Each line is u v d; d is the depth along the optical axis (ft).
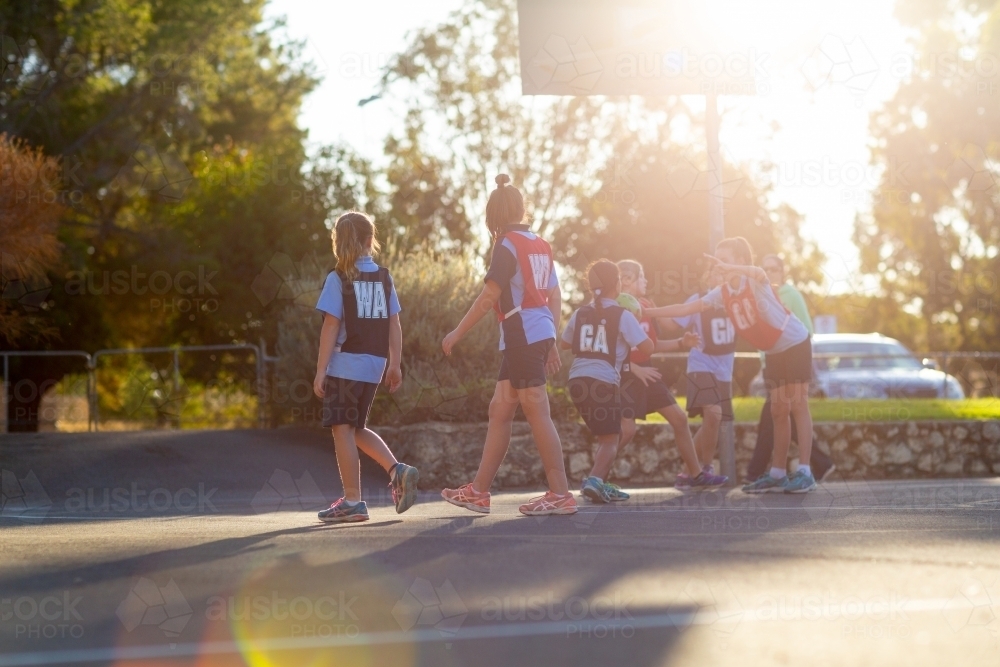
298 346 69.41
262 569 23.70
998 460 69.67
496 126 158.30
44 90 142.10
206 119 167.73
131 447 59.41
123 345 154.92
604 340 42.14
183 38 150.71
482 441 57.16
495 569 23.62
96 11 139.54
